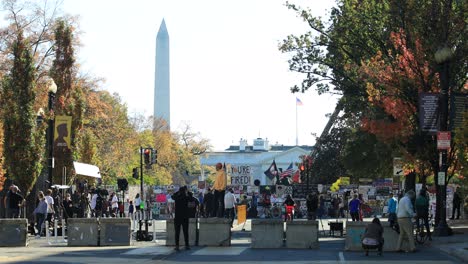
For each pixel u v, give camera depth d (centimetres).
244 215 4481
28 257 2169
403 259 2183
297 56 4662
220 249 2534
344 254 2359
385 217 5912
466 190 3684
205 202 3812
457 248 2403
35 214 3381
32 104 3659
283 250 2506
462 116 2870
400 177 4572
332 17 4434
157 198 6262
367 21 4159
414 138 3425
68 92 4594
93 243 2714
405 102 3472
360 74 3775
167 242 2683
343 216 5781
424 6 3303
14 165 3588
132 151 8500
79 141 4906
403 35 3462
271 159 19062
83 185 4288
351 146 5647
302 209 6103
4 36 5562
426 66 3362
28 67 3672
